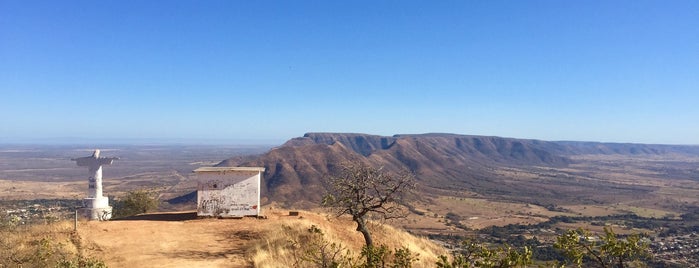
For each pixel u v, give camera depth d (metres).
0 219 19.11
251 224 22.42
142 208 33.84
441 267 9.40
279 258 16.58
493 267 8.99
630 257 8.69
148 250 18.08
